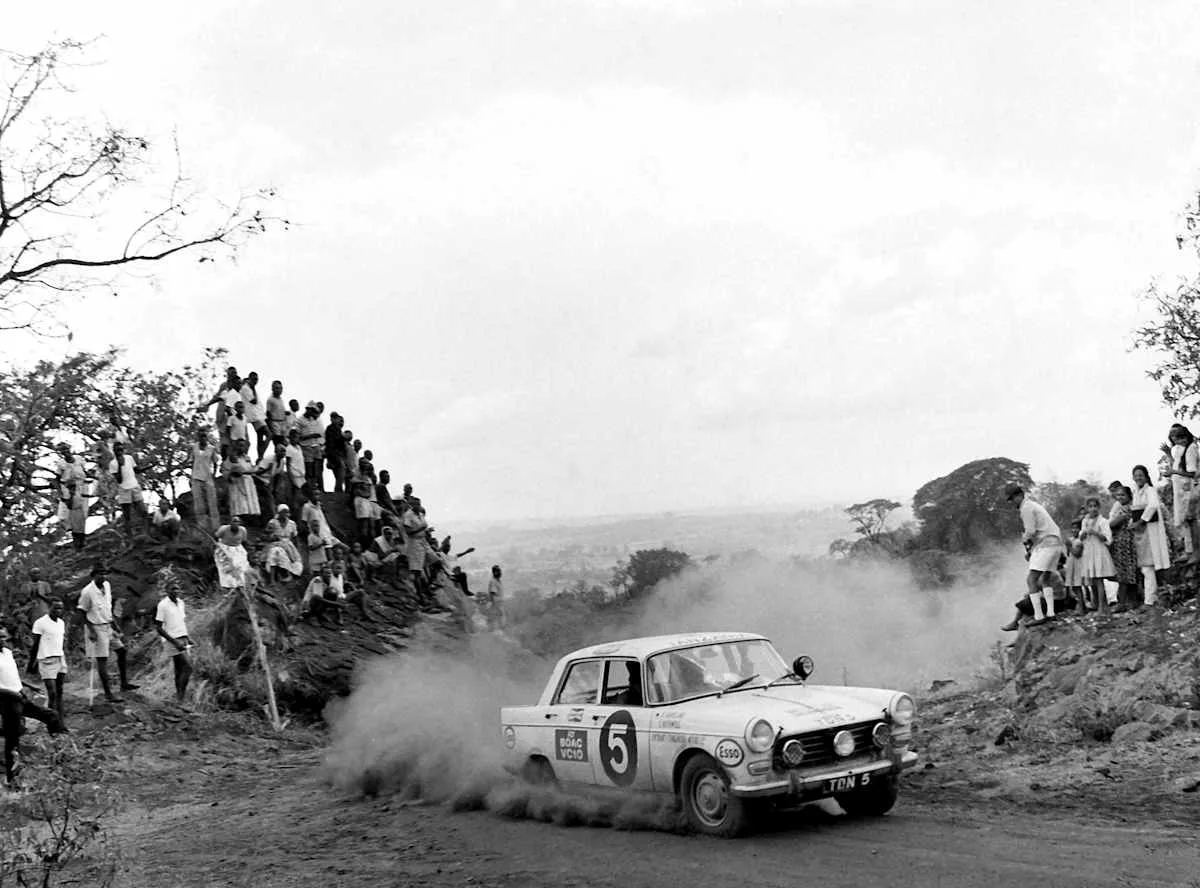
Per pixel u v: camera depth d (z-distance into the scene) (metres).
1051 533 15.88
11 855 9.81
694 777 8.97
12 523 19.30
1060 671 13.79
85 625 20.48
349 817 11.74
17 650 20.48
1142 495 14.98
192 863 10.09
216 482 28.42
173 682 22.62
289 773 15.97
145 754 17.69
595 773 9.91
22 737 16.97
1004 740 12.51
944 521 52.72
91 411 24.81
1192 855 7.07
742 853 8.19
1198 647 12.59
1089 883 6.66
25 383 16.72
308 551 28.50
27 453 17.42
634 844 8.87
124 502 26.69
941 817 8.94
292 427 29.77
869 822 8.95
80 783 11.10
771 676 9.99
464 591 36.31
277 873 9.33
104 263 14.51
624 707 9.72
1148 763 10.34
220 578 24.62
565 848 9.02
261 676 23.34
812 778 8.49
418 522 32.38
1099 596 15.28
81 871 9.86
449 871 8.70
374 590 30.95
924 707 16.72
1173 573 15.27
